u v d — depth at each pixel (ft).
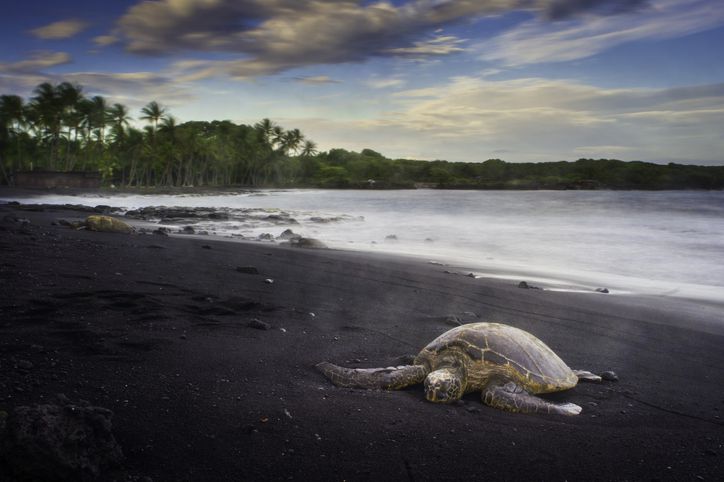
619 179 542.16
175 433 13.41
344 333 24.63
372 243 75.25
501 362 18.80
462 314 30.30
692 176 518.78
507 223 111.04
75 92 283.79
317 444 13.66
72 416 11.60
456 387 17.57
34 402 13.82
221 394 16.06
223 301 27.99
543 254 67.31
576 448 14.73
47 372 16.14
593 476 13.15
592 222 114.21
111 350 18.79
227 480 11.69
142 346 19.57
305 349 21.74
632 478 13.16
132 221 94.68
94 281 29.50
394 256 58.23
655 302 38.73
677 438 15.84
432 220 118.62
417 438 14.53
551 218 126.41
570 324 30.40
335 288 35.68
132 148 333.01
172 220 99.50
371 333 24.97
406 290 36.91
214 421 14.25
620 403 18.88
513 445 14.62
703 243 77.25
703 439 15.84
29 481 10.32
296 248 60.64
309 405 16.05
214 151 404.36
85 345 19.01
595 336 28.12
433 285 39.65
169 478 11.55
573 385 19.62
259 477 11.93
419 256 60.70
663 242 78.64
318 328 25.09
